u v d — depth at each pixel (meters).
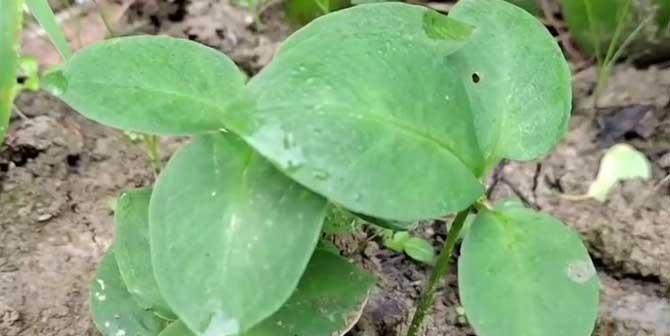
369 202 0.26
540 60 0.30
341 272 0.31
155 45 0.30
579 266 0.28
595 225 0.43
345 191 0.26
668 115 0.46
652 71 0.48
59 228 0.43
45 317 0.40
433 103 0.27
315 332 0.30
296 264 0.27
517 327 0.27
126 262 0.31
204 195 0.28
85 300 0.40
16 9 0.36
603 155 0.45
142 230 0.31
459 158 0.27
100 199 0.44
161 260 0.27
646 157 0.45
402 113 0.27
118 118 0.28
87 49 0.29
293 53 0.27
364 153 0.26
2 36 0.36
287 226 0.27
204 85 0.29
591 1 0.47
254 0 0.51
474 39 0.30
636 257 0.42
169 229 0.28
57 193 0.44
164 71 0.29
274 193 0.27
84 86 0.29
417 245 0.41
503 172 0.45
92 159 0.46
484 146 0.29
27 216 0.43
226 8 0.52
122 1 0.52
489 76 0.30
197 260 0.27
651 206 0.43
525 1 0.50
